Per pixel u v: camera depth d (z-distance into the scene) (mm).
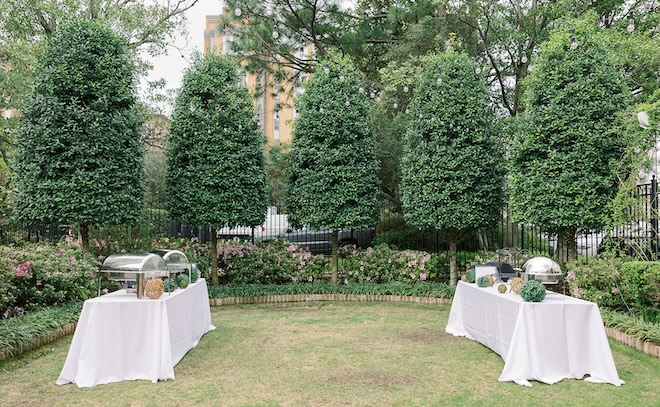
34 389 4816
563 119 8758
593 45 9016
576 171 8766
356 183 11172
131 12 14664
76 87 8984
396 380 5121
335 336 7312
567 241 9438
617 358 5965
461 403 4441
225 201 10773
